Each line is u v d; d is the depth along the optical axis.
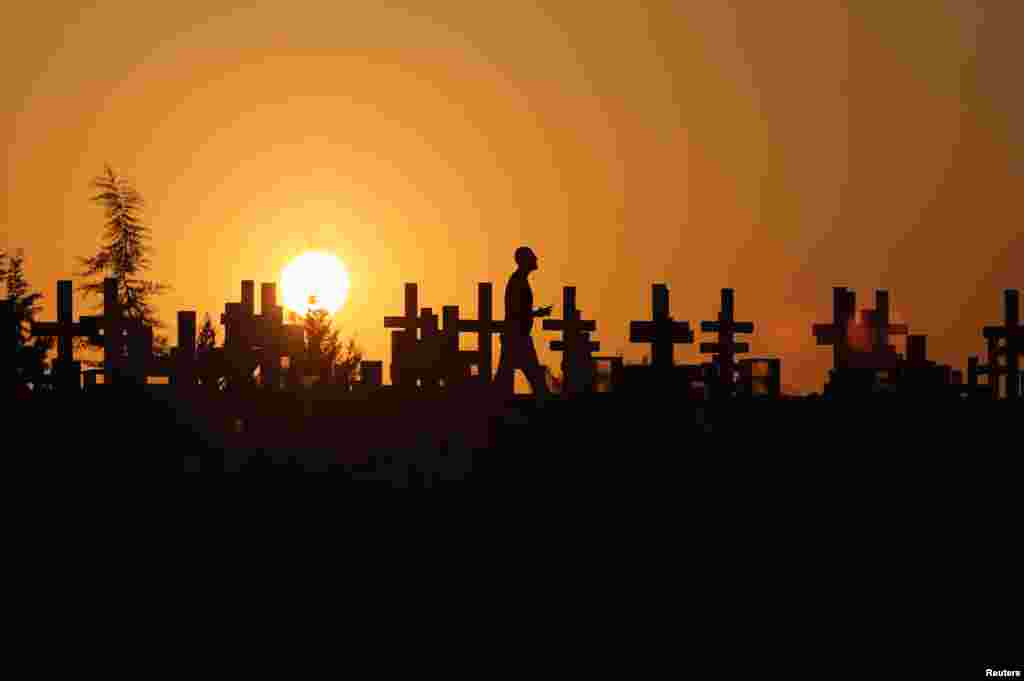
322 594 38.91
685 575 40.31
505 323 50.69
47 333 50.34
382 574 40.44
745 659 34.38
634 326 52.78
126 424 48.69
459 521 44.94
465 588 39.34
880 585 39.38
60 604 38.19
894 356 56.28
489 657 34.47
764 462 50.09
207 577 40.38
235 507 46.06
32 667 33.94
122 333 50.34
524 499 46.50
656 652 34.53
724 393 53.56
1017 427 54.25
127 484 47.41
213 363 48.97
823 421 53.41
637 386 52.44
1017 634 35.91
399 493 47.44
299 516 45.34
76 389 50.44
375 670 33.69
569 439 49.56
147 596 38.88
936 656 34.41
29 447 48.41
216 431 48.66
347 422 48.78
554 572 40.56
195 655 34.75
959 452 52.22
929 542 43.41
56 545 42.72
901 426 54.09
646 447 49.84
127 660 34.41
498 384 50.53
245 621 36.81
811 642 35.38
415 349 51.53
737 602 38.25
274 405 48.75
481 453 48.88
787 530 44.47
